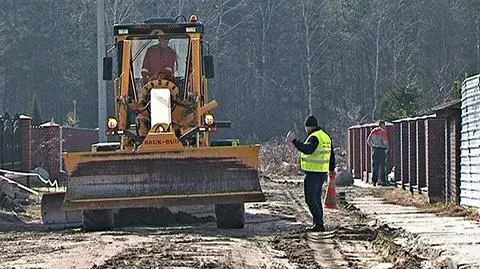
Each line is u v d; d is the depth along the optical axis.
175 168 20.92
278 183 45.28
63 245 18.75
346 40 97.00
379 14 95.44
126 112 23.16
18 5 87.81
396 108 55.84
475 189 24.06
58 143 44.16
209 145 24.20
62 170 44.69
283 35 98.94
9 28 86.62
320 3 97.94
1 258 16.83
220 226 22.09
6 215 25.16
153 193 20.84
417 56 95.19
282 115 98.00
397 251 17.38
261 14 98.56
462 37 95.31
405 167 35.44
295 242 19.23
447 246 17.20
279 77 98.69
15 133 39.50
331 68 100.19
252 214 26.41
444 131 28.91
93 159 20.92
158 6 90.88
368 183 43.75
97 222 21.86
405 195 32.72
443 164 29.00
